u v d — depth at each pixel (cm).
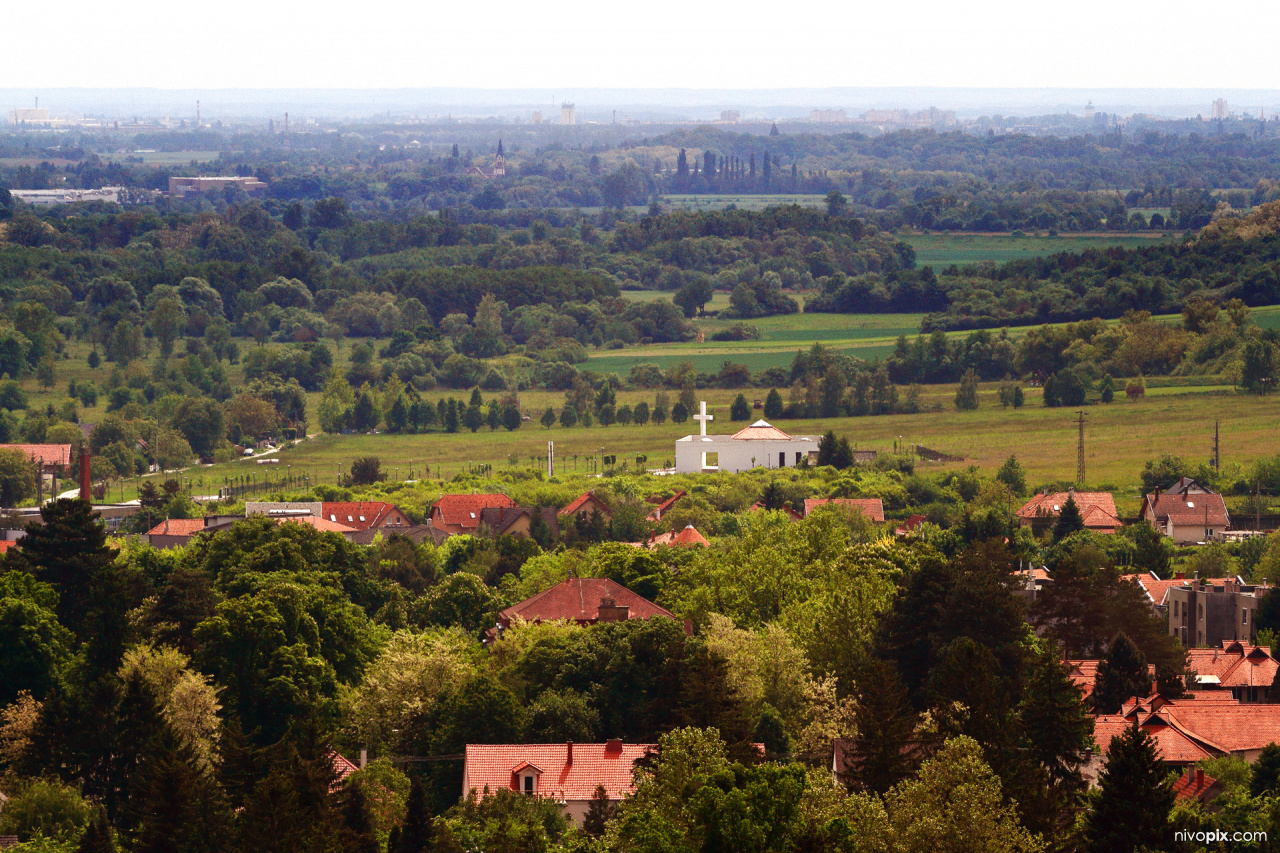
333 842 17425
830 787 16825
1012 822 16425
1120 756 17112
